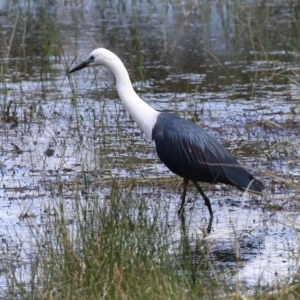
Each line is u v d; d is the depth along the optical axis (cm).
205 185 1253
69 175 1281
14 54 2105
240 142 1453
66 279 841
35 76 1912
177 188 1237
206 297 812
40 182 1251
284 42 2173
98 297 798
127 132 1519
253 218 1116
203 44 2192
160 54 2097
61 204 1007
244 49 2134
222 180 1123
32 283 838
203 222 1102
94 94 1770
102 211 997
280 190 1212
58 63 2009
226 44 2192
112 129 1537
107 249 883
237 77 1894
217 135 1495
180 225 1079
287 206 1152
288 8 2598
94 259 862
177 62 2027
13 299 822
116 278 825
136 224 951
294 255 936
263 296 820
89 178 1260
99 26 2402
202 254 973
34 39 2244
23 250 974
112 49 2122
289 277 867
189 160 1129
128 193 1095
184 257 915
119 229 919
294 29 2309
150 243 906
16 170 1313
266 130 1523
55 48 2098
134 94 1210
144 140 1472
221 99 1725
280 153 1377
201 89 1802
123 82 1210
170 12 2627
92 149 1417
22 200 1171
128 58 2048
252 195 1212
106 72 1955
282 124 1545
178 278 876
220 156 1129
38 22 2442
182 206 1129
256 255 982
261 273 883
